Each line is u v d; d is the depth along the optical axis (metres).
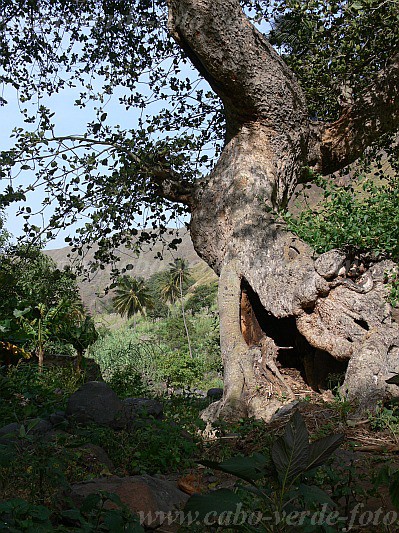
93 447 5.50
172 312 95.62
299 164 11.34
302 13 11.36
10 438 5.09
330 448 2.23
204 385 21.89
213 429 7.65
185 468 5.77
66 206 11.26
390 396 7.49
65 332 15.39
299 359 10.11
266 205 10.05
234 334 9.59
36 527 3.06
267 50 10.47
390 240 8.49
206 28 9.91
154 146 11.58
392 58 11.64
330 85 13.00
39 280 15.70
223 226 10.49
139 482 4.14
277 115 10.71
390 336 7.91
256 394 8.80
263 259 9.56
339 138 11.73
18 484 4.12
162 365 20.30
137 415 6.75
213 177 10.85
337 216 9.20
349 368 7.90
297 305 8.78
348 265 8.65
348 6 10.70
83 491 3.99
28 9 13.59
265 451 5.87
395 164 15.10
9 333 13.79
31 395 7.65
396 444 6.19
